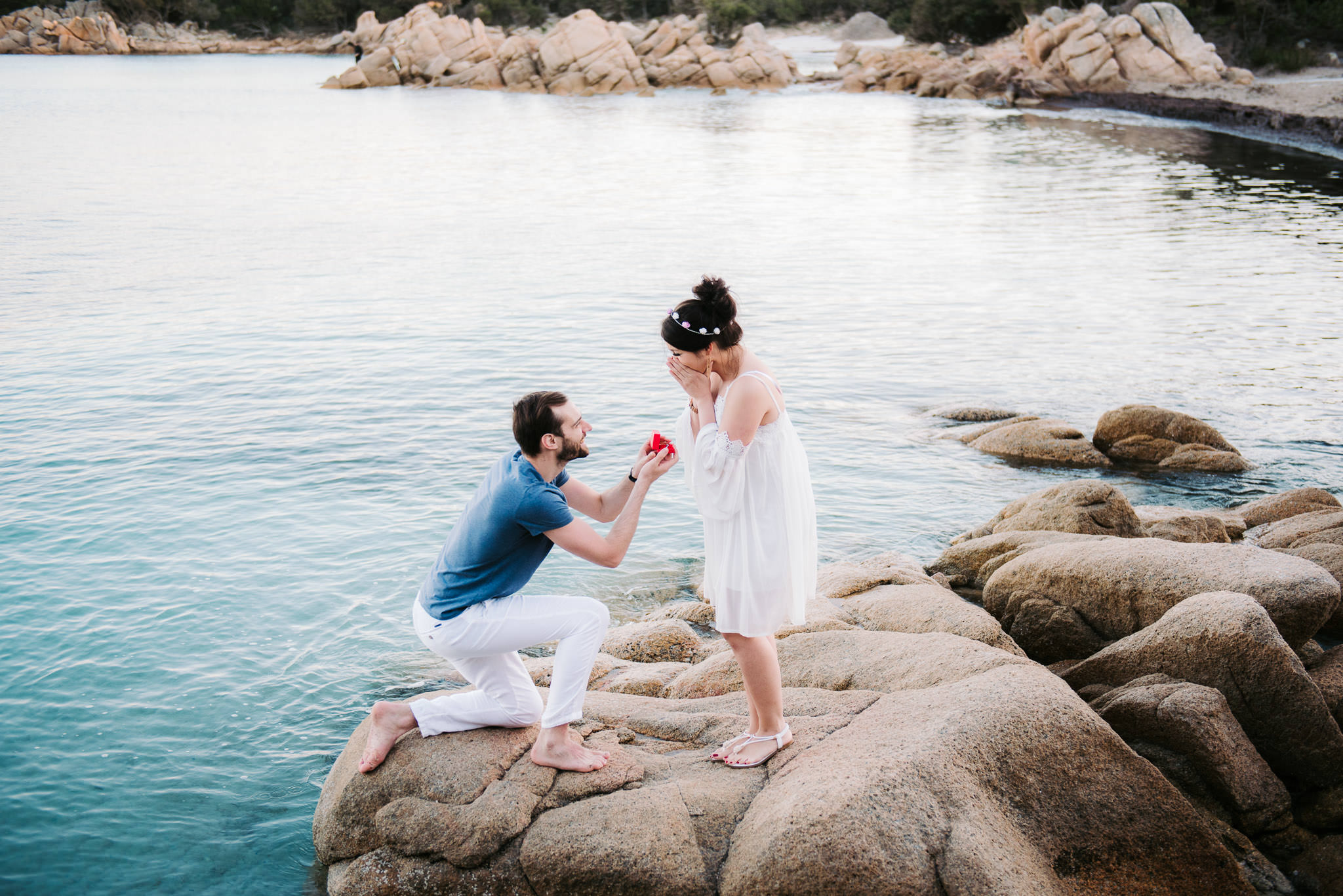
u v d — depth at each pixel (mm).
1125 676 5609
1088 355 14336
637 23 99375
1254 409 12086
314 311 16141
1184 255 20734
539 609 4195
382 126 46281
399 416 11578
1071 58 53719
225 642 6863
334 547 8336
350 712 6113
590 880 3902
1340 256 20453
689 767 4438
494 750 4387
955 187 29719
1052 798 4023
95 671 6461
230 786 5398
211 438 10805
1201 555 6367
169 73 76125
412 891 4074
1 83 65062
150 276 18219
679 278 18844
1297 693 5047
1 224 22469
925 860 3637
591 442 10906
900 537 8938
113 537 8414
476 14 93562
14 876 4719
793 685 5402
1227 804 4832
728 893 3750
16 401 11789
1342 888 4449
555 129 45375
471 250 21109
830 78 69438
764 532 4062
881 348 14688
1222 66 51094
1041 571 6879
